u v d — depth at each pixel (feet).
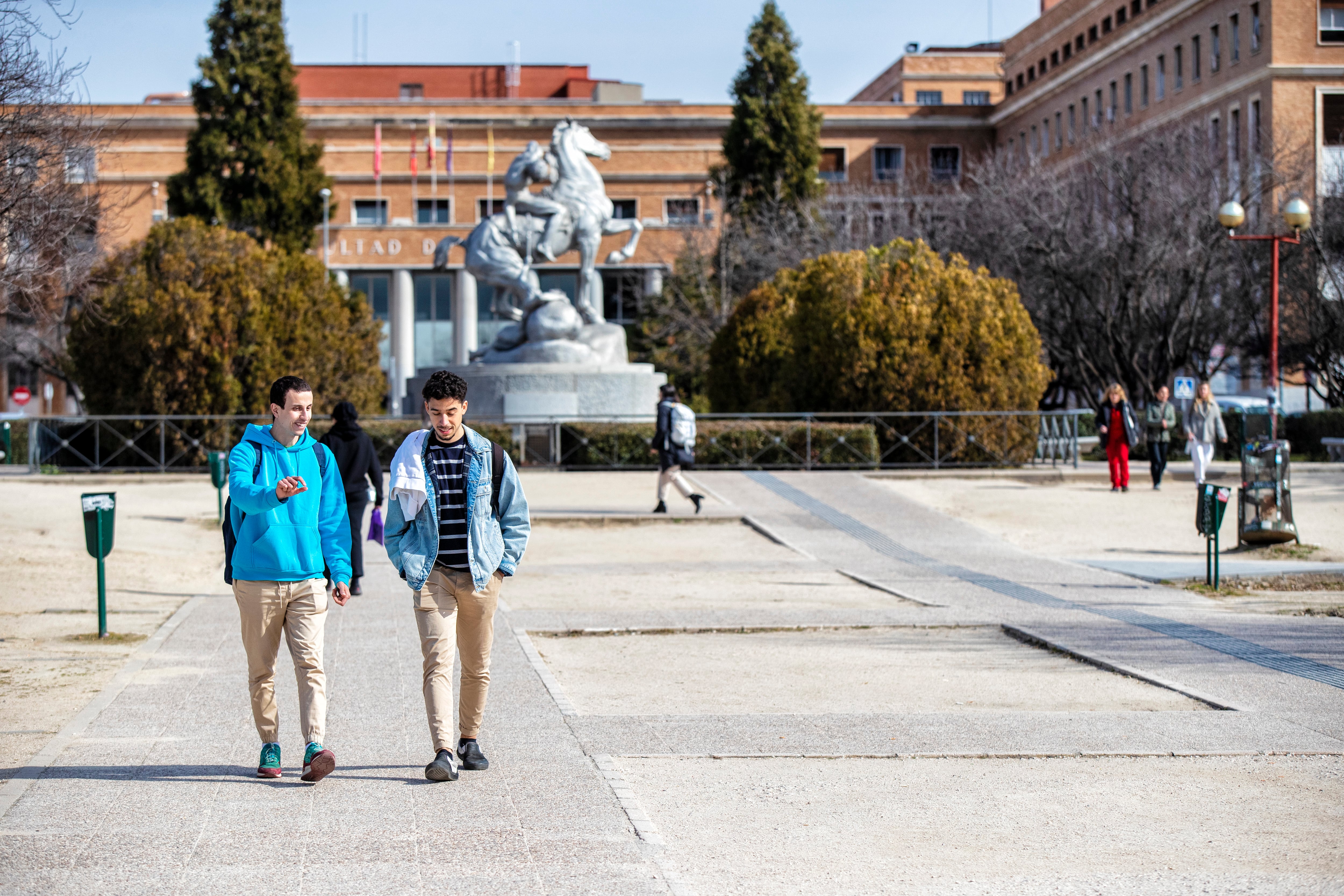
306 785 20.80
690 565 53.47
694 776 22.03
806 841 18.62
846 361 92.73
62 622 38.27
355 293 121.60
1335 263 119.24
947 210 140.97
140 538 59.16
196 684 28.94
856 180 233.76
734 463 87.86
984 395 91.09
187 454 94.38
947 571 51.57
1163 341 114.73
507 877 16.58
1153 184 119.34
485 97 247.70
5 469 94.27
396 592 44.06
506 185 104.63
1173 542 59.77
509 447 89.25
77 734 24.13
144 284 96.94
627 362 106.11
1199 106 175.73
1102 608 41.75
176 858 17.22
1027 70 242.99
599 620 39.45
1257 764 23.18
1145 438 107.55
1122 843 18.71
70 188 51.83
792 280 113.60
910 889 16.66
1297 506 69.21
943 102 266.36
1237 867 17.67
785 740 24.61
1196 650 34.22
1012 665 33.35
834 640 37.06
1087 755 23.76
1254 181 122.62
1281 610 41.06
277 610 21.07
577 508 70.28
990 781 22.02
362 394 110.52
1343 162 131.34
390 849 17.65
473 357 106.83
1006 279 111.96
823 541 60.39
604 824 18.85
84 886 16.14
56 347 134.00
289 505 21.15
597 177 106.11
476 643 21.86
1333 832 19.25
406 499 21.24
